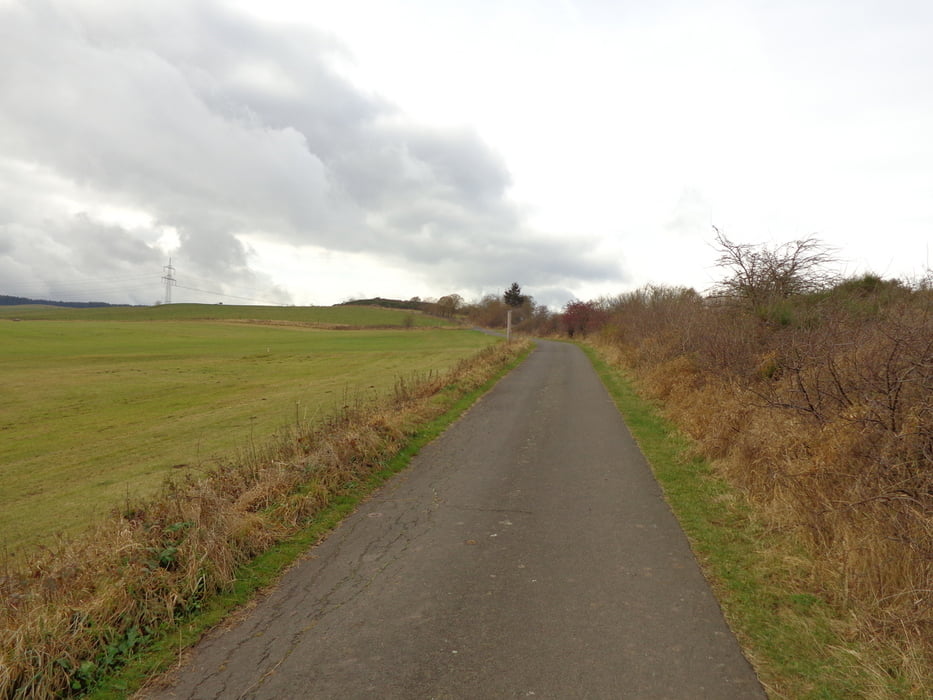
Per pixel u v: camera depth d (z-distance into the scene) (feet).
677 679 10.83
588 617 13.35
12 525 30.09
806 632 12.40
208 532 16.55
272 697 10.61
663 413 40.47
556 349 129.39
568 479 25.61
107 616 12.90
